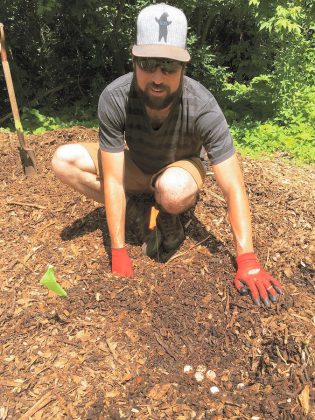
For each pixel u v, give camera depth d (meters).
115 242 1.37
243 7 3.41
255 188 1.92
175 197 1.34
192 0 3.59
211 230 1.62
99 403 1.07
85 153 1.47
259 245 1.57
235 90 3.88
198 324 1.26
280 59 3.25
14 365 1.16
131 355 1.18
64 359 1.17
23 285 1.39
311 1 2.92
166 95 1.17
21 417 1.04
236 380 1.14
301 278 1.43
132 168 1.48
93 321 1.26
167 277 1.39
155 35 1.11
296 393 1.08
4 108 3.93
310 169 2.35
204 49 3.88
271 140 2.69
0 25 1.91
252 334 1.22
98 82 3.98
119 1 3.67
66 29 3.89
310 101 3.16
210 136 1.24
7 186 1.98
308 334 1.20
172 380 1.14
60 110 3.97
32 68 4.08
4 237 1.63
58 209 1.76
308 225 1.70
